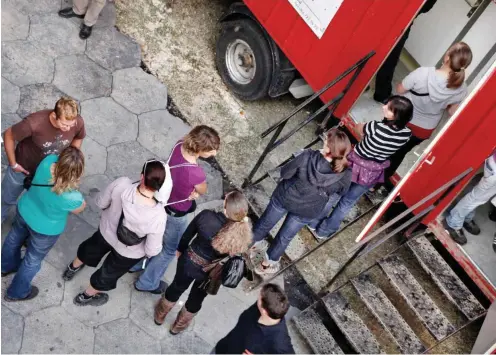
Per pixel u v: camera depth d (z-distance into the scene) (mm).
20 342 5742
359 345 6797
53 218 5188
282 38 7887
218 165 7895
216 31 9211
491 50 7754
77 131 5590
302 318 6945
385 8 6770
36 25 7883
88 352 5953
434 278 7098
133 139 7645
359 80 7340
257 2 8008
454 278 7145
